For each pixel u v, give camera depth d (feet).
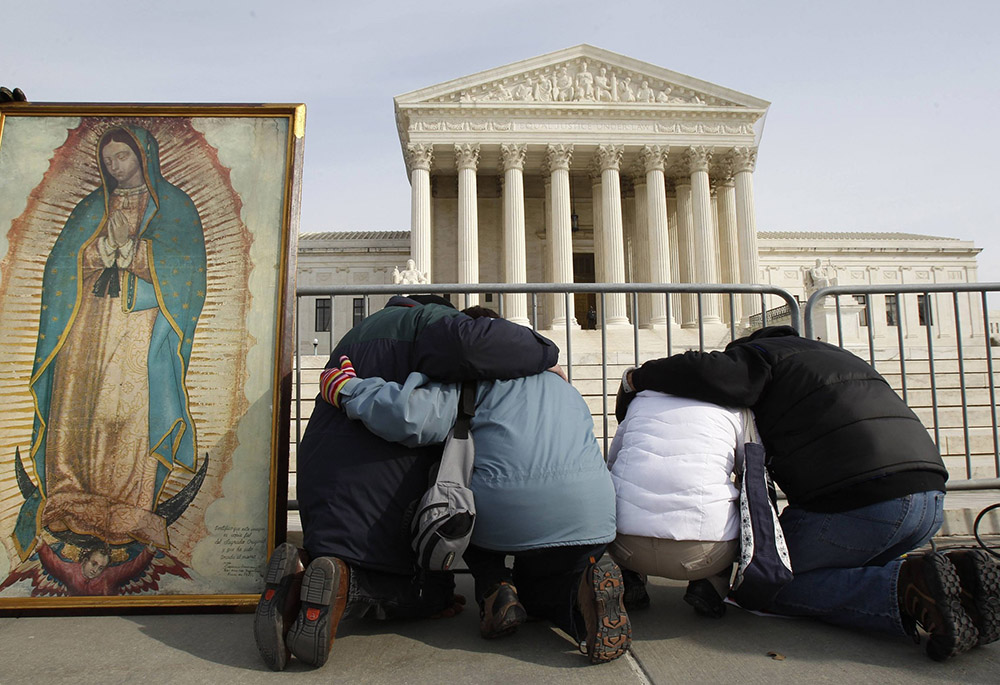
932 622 9.06
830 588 10.23
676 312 116.98
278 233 12.89
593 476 9.74
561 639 10.12
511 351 10.09
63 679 8.55
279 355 12.28
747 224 108.99
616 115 110.11
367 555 9.46
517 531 9.48
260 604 8.97
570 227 107.55
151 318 12.33
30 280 12.21
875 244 164.35
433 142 108.47
